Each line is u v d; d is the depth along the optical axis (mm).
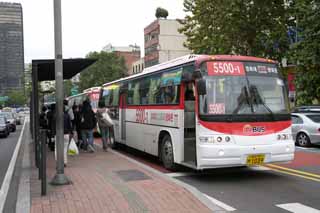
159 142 12781
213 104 9797
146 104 14039
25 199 7867
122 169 11383
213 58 10117
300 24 23328
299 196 8344
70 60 12688
